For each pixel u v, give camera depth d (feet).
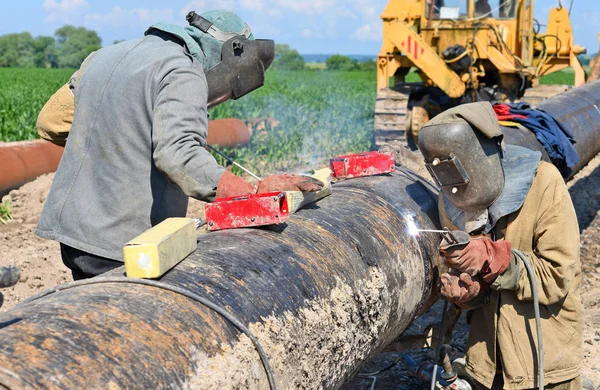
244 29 10.15
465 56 38.01
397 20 38.96
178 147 8.83
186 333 6.70
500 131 9.50
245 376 6.95
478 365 10.44
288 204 9.43
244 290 7.67
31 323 6.22
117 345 6.18
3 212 26.13
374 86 118.21
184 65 9.31
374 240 10.10
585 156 19.03
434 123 9.66
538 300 9.75
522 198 9.59
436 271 11.45
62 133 10.87
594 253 22.76
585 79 42.78
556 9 42.32
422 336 12.25
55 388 5.57
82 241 9.70
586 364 15.14
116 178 9.58
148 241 7.29
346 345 8.88
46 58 422.00
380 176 12.38
